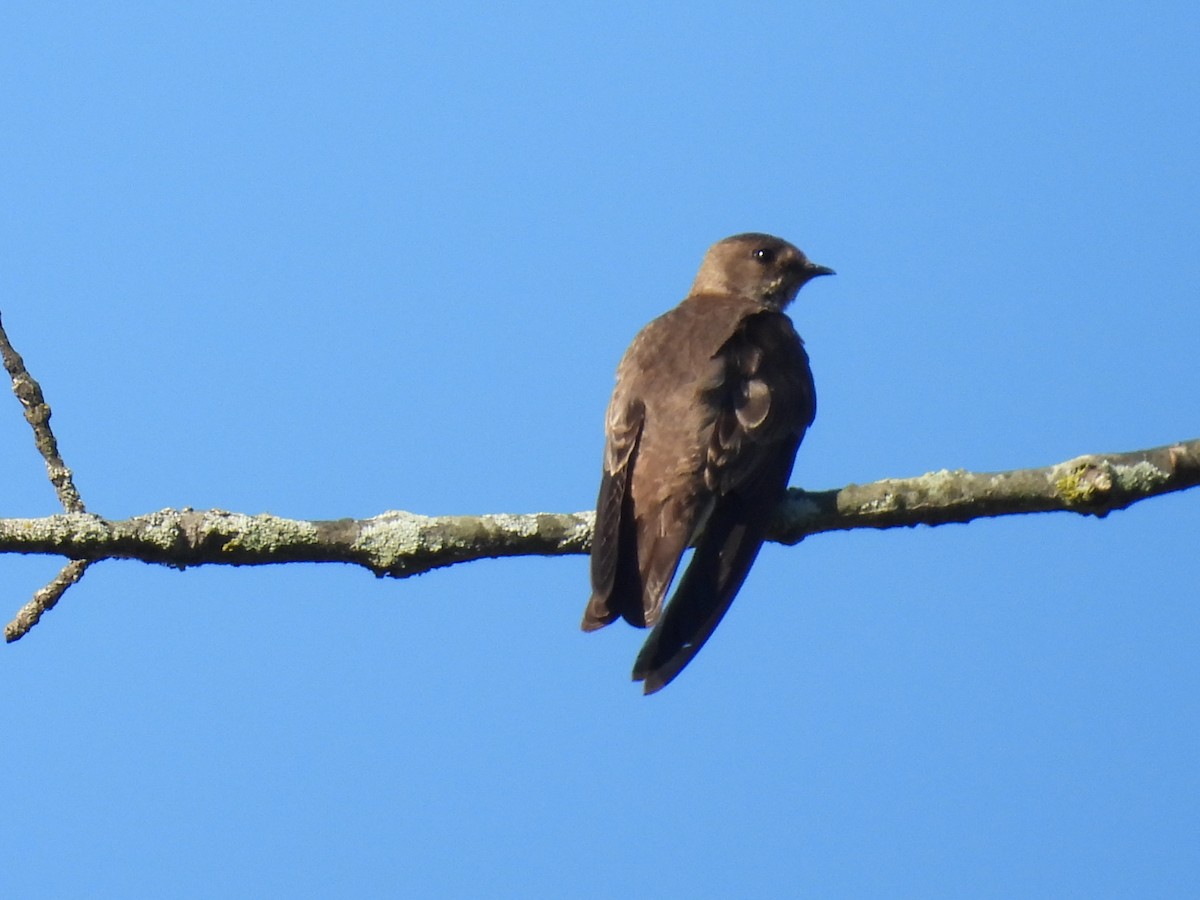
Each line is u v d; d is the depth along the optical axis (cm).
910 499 983
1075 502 928
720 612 1025
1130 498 926
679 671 992
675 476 1090
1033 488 942
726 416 1114
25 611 862
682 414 1117
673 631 1023
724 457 1095
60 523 854
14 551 855
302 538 896
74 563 870
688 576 1052
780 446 1124
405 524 919
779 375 1162
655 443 1111
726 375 1141
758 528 1064
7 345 874
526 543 952
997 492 949
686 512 1075
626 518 1090
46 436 873
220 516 890
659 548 1060
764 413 1127
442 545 922
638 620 1019
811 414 1178
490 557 946
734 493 1094
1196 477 926
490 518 941
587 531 967
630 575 1053
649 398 1141
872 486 1007
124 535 865
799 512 1039
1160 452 930
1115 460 927
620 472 1115
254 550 892
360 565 921
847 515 1015
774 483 1097
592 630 948
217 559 891
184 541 878
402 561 914
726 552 1054
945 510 971
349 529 911
